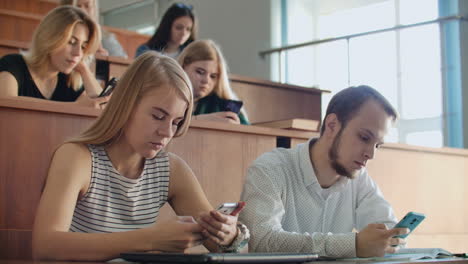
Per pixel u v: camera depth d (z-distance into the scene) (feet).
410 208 8.67
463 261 3.83
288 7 21.43
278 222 5.22
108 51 12.71
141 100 4.15
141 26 26.81
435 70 17.34
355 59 19.11
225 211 4.07
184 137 6.42
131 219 4.52
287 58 20.83
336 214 5.87
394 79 18.24
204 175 6.56
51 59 7.35
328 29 21.52
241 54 22.06
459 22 16.76
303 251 4.78
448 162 9.26
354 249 4.58
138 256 3.21
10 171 5.29
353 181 5.96
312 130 7.60
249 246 5.17
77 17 7.34
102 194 4.37
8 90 7.14
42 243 3.74
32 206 5.38
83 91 7.84
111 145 4.43
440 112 17.21
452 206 9.25
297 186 5.60
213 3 23.08
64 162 4.15
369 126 5.34
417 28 17.72
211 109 8.75
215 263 2.98
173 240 3.66
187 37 12.01
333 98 5.59
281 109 11.62
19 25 13.97
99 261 3.62
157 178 4.70
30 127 5.41
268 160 5.51
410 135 17.90
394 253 4.75
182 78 4.18
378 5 20.20
